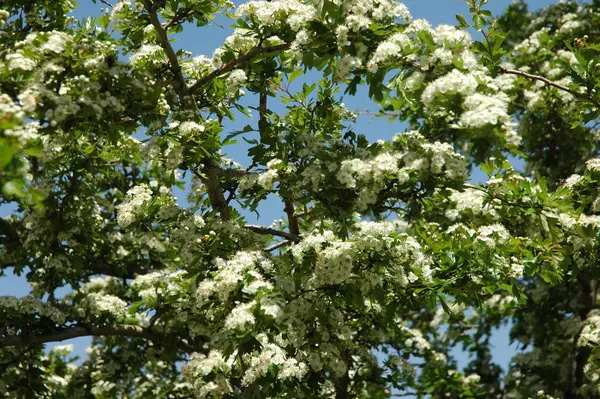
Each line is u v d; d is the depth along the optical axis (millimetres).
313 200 7086
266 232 8227
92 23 7852
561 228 7523
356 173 6758
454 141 6719
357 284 6711
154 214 7848
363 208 6707
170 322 9016
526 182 7145
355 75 6734
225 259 7477
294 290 6672
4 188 4457
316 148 7148
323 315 6695
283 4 6996
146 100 6414
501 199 7254
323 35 6684
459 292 7246
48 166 8047
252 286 6254
